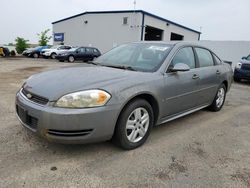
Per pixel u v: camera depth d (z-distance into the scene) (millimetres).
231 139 3854
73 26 30938
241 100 6988
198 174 2775
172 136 3826
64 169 2705
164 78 3529
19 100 3078
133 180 2586
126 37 26812
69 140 2740
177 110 3957
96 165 2824
